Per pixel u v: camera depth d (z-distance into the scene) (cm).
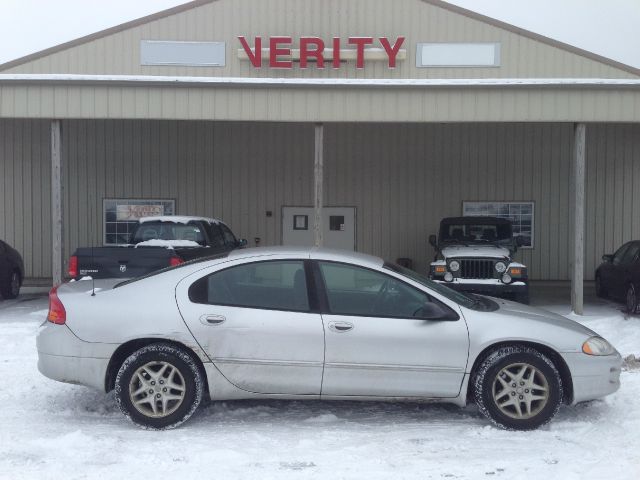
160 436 575
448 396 594
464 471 501
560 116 1206
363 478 486
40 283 1819
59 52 1573
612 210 1811
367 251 1858
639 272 1268
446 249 1298
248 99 1217
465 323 593
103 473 493
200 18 1563
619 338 1019
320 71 1550
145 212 1855
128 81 1208
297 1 1565
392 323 591
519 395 593
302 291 601
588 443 564
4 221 1827
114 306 597
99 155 1845
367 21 1566
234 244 1447
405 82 1206
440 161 1847
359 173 1856
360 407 666
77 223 1845
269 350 588
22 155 1827
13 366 820
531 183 1833
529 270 1839
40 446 547
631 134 1805
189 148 1855
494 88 1206
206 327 588
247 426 605
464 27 1561
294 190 1861
